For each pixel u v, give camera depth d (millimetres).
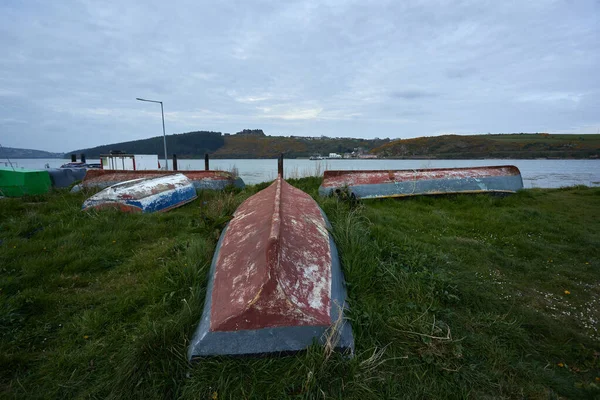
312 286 2230
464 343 2301
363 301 2574
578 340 2441
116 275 3279
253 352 1942
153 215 5426
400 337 2266
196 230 3947
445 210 6246
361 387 1791
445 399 1845
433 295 2857
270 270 2080
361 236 3742
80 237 4188
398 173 7324
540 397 1885
